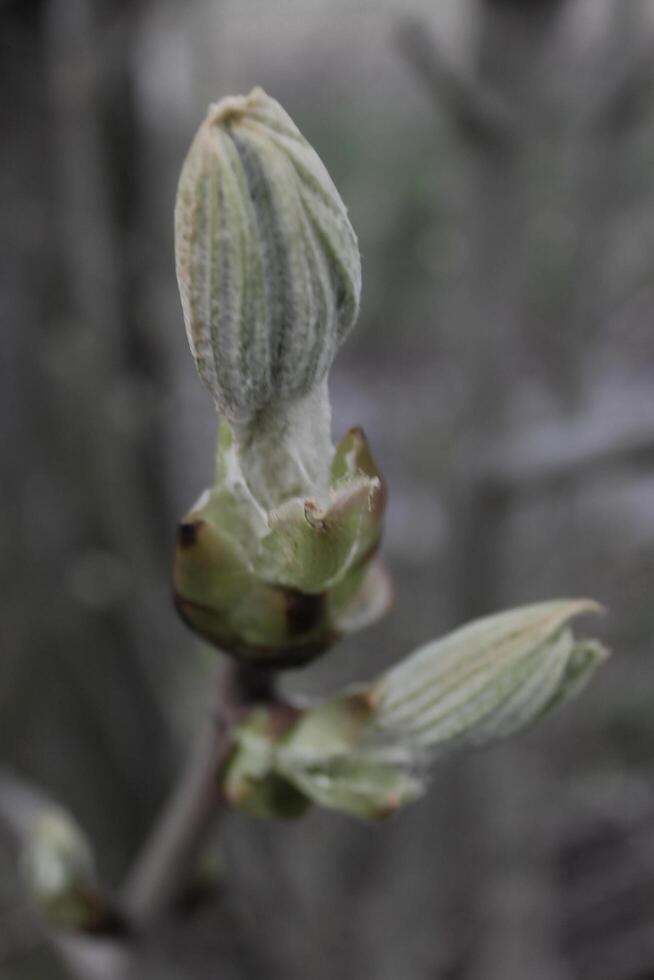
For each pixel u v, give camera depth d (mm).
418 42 365
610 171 432
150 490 465
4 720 444
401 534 580
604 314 478
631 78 408
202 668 256
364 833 567
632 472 394
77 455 435
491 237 411
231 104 172
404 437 599
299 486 184
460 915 594
